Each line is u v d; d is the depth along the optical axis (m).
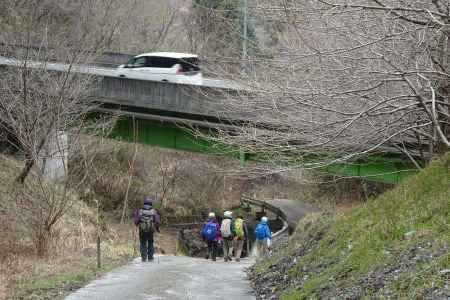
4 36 33.62
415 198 14.57
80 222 29.34
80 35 40.34
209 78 31.12
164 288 17.09
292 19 18.80
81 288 17.34
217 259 28.09
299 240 19.58
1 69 29.31
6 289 17.41
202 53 34.62
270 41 24.92
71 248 25.41
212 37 32.00
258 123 20.97
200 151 31.38
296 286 14.72
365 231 14.62
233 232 26.66
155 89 30.30
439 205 13.02
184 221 46.19
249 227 44.41
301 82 19.83
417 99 16.08
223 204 50.66
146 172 47.22
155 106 30.19
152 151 48.53
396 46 17.53
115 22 53.28
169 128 32.25
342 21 18.23
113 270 20.91
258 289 16.77
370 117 17.39
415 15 16.64
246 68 24.20
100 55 39.50
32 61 29.45
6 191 28.36
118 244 30.33
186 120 28.84
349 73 17.42
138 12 57.84
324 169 22.36
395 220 13.90
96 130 34.34
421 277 10.25
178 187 48.97
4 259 21.67
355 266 12.93
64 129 28.70
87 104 32.03
